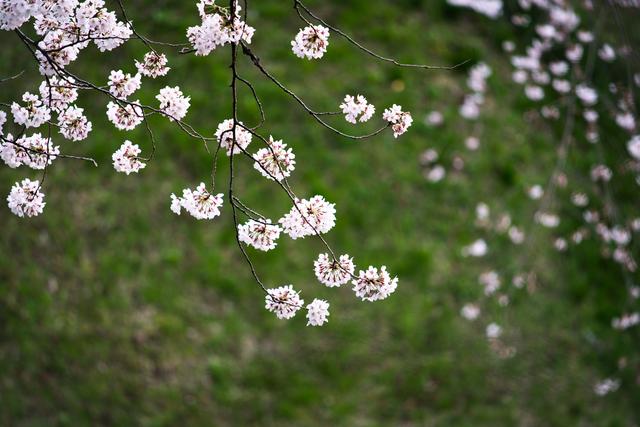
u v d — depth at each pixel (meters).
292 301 2.56
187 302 5.95
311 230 2.52
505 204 6.86
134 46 6.85
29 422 5.33
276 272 6.20
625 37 5.75
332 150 6.85
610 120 7.38
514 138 7.31
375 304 6.20
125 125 2.65
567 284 6.54
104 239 6.11
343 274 2.52
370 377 5.84
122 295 5.88
